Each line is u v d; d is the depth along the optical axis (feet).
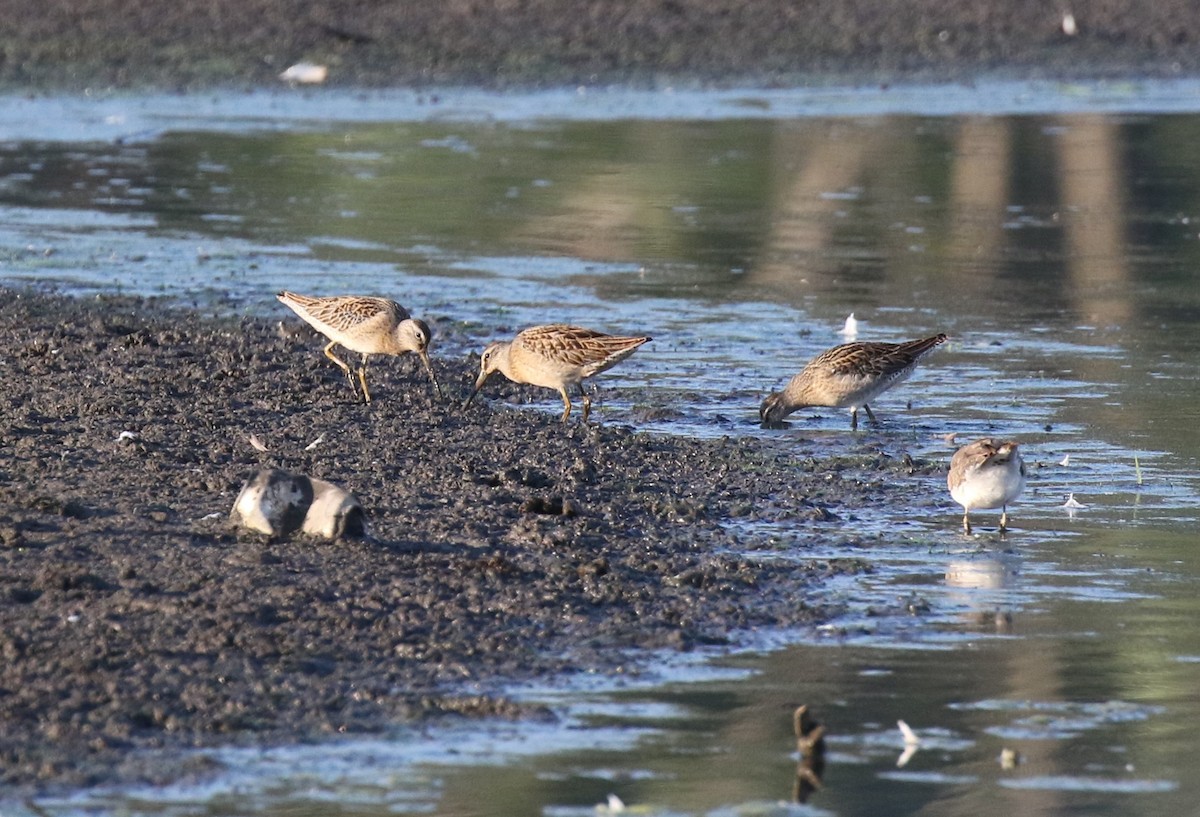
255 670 33.32
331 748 30.78
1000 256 83.56
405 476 46.75
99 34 132.46
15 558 38.27
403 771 30.07
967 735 32.30
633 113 122.72
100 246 81.15
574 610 37.55
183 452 47.44
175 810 28.35
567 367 53.01
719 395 58.95
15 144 106.93
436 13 140.56
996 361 63.82
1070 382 60.70
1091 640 36.91
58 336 61.36
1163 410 56.80
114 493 43.50
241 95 124.98
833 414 57.16
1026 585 40.42
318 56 131.85
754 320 69.97
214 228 86.33
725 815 28.94
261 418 52.13
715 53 138.21
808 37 142.31
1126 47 145.89
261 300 70.85
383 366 60.44
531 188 98.17
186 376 56.18
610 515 44.70
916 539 43.96
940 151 111.45
